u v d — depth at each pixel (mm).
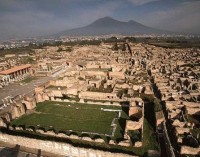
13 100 80438
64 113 64062
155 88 83875
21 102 69125
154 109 61250
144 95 74562
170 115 55094
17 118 62406
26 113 65750
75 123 57000
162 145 45312
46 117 61969
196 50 189250
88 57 175125
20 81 111188
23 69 126750
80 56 183625
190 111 58344
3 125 56906
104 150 43031
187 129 46656
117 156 40844
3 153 46156
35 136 50594
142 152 42562
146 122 55312
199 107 59438
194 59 139250
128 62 139750
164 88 77250
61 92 81562
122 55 175125
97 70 120875
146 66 120750
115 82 89500
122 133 50375
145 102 68250
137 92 78750
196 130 48906
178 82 86250
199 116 57438
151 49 199375
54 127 55406
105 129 52688
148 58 147750
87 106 68312
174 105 60781
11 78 114562
